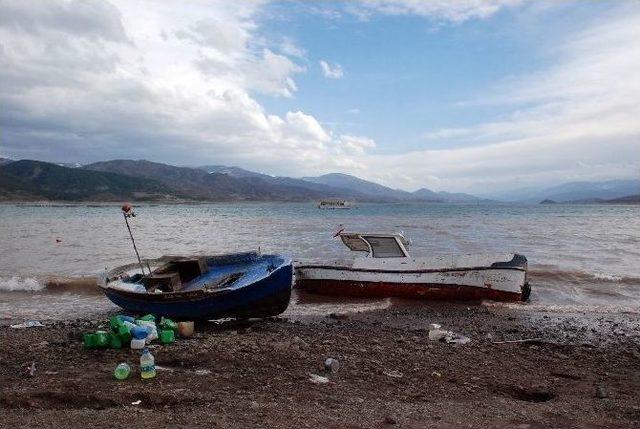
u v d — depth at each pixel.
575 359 11.19
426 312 16.91
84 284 21.11
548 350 11.96
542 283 21.75
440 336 13.02
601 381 9.59
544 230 55.47
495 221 79.06
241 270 17.48
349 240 20.48
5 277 22.50
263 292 14.82
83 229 57.75
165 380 8.88
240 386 8.66
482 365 10.48
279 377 9.19
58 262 28.56
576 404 8.20
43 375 9.16
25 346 11.36
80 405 7.73
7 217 93.19
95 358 10.27
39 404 7.71
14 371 9.47
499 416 7.54
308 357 10.47
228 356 10.23
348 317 16.09
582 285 21.41
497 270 18.20
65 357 10.36
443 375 9.69
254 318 15.28
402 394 8.57
